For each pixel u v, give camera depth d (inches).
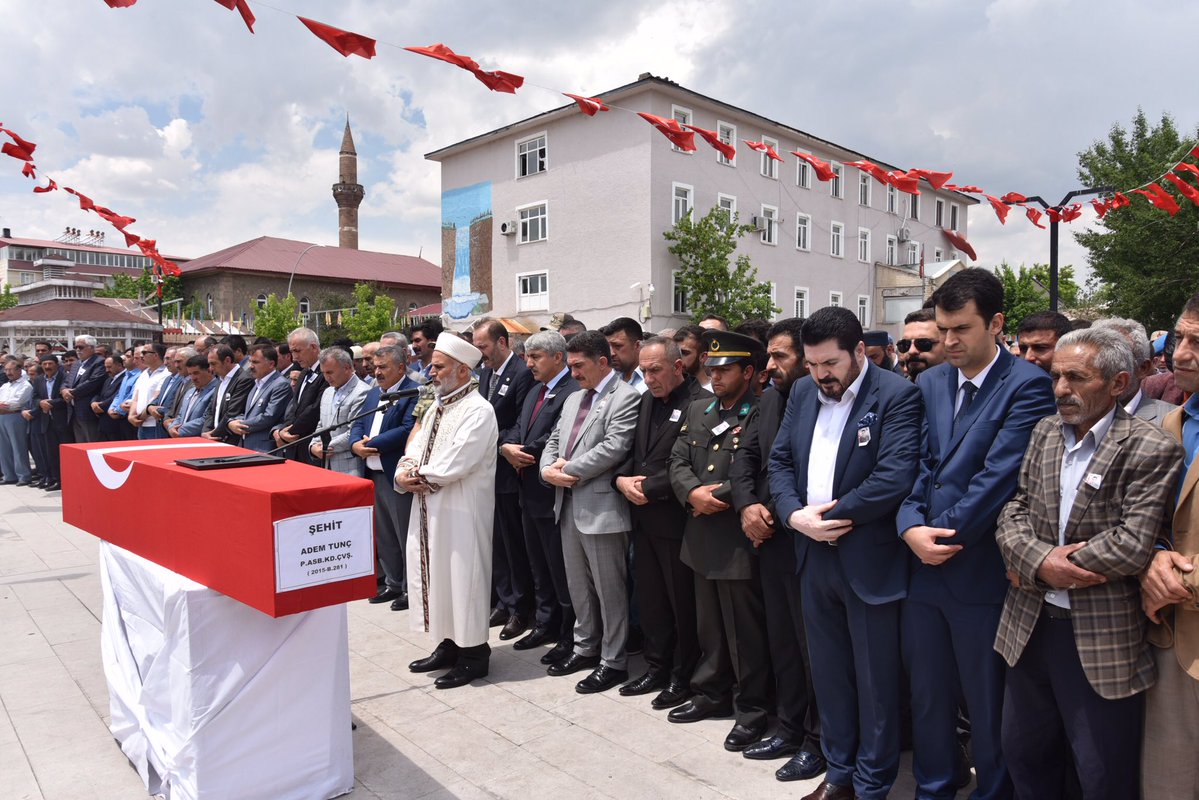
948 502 102.1
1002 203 187.0
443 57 115.3
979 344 103.3
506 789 120.3
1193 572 81.8
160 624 113.5
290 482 105.0
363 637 192.9
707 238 832.3
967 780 123.1
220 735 107.1
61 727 144.8
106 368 405.1
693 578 150.5
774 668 132.3
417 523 163.9
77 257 2733.8
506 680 165.5
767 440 130.2
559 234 938.7
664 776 124.0
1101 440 90.7
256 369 264.5
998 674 104.1
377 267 2057.1
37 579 245.8
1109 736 91.6
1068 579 87.7
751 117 932.6
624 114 864.3
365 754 132.0
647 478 149.3
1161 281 637.9
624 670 162.9
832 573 112.3
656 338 153.9
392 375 209.8
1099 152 699.4
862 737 111.8
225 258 1818.4
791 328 134.0
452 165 1081.4
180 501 112.5
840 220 1105.4
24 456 438.0
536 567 186.4
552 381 186.2
